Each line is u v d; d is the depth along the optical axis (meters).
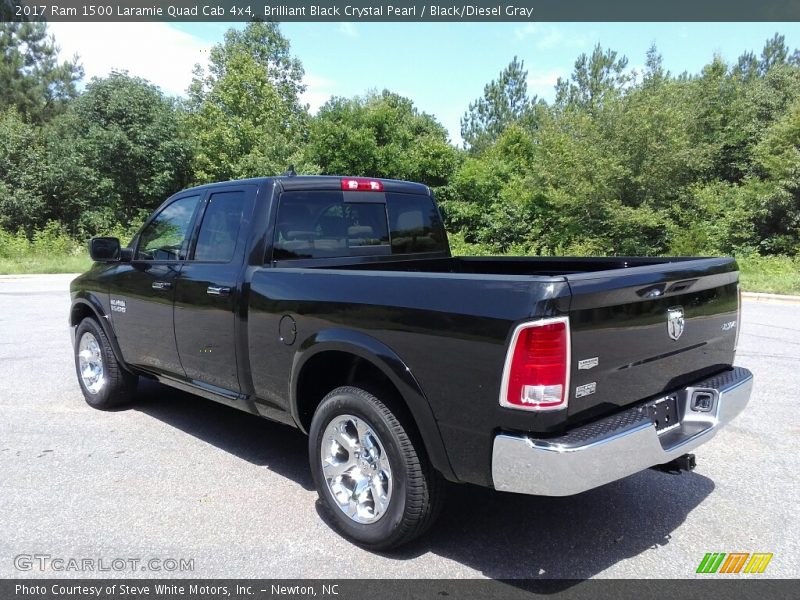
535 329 2.33
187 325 4.14
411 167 28.53
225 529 3.22
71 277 18.42
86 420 5.04
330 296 3.12
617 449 2.47
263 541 3.10
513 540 3.13
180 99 35.75
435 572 2.82
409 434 2.84
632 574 2.80
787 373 6.49
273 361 3.50
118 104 26.86
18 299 13.02
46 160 25.92
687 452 2.91
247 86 35.81
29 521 3.29
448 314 2.60
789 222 20.27
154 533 3.17
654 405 2.89
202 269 4.02
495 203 25.34
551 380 2.35
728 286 3.39
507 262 4.79
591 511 3.45
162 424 4.95
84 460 4.16
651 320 2.79
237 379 3.81
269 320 3.49
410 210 4.72
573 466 2.34
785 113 23.41
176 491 3.69
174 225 4.48
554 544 3.08
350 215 4.23
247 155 31.17
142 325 4.62
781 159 20.11
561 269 4.46
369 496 3.05
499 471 2.47
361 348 2.93
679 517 3.37
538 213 23.33
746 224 20.27
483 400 2.49
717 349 3.36
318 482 3.24
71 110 28.19
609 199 20.14
